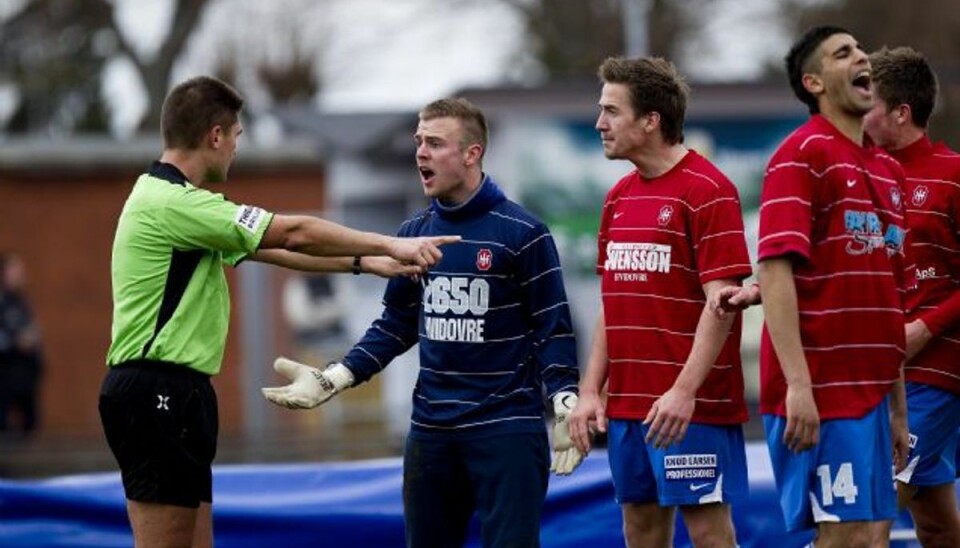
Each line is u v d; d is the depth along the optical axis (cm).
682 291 2308
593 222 7538
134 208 2316
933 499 2634
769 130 7819
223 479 2967
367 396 5750
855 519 2178
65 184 7675
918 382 2559
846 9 12081
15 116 14488
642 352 2325
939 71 8825
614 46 12025
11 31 13750
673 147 2344
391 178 8169
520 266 2362
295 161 8244
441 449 2400
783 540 2875
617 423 2359
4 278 5894
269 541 2927
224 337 2364
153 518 2311
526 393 2378
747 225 7762
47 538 2916
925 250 2548
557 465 2358
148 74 13312
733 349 2331
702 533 2353
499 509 2353
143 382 2286
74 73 13800
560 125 7569
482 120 2395
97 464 5559
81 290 7588
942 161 2559
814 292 2186
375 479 2991
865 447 2173
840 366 2183
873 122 2569
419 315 2439
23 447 5597
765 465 2966
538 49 12206
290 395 2405
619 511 2928
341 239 2272
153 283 2295
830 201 2177
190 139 2350
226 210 2286
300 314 5619
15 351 5825
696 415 2306
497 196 2388
